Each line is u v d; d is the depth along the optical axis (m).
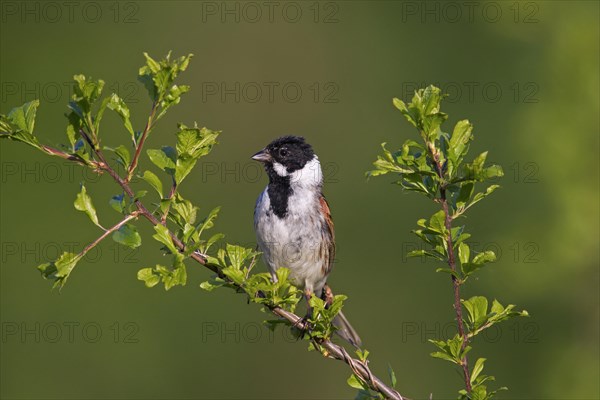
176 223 5.59
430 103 5.30
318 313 5.82
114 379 15.97
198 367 16.09
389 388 5.78
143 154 17.50
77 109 5.30
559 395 11.16
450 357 5.46
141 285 16.42
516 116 11.70
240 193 17.80
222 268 5.58
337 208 17.28
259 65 18.94
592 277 10.90
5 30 18.50
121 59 18.77
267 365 16.23
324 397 16.05
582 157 10.55
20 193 16.91
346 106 18.69
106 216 16.86
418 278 16.47
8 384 15.80
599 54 10.68
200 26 19.05
